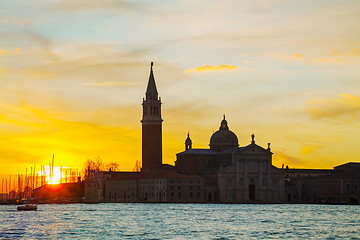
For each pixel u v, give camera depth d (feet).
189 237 629.51
